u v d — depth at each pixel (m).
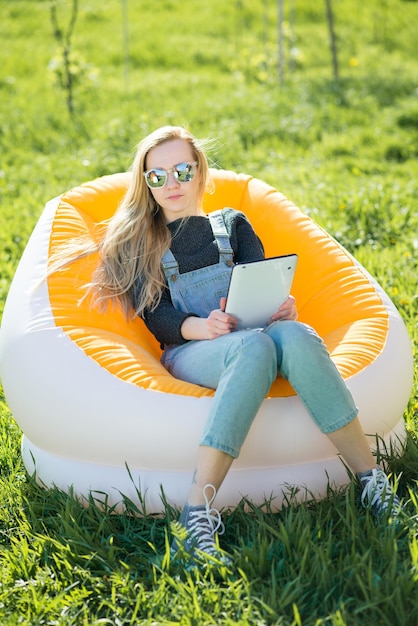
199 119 7.86
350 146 7.11
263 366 2.33
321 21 14.23
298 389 2.38
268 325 2.59
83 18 14.13
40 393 2.55
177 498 2.46
